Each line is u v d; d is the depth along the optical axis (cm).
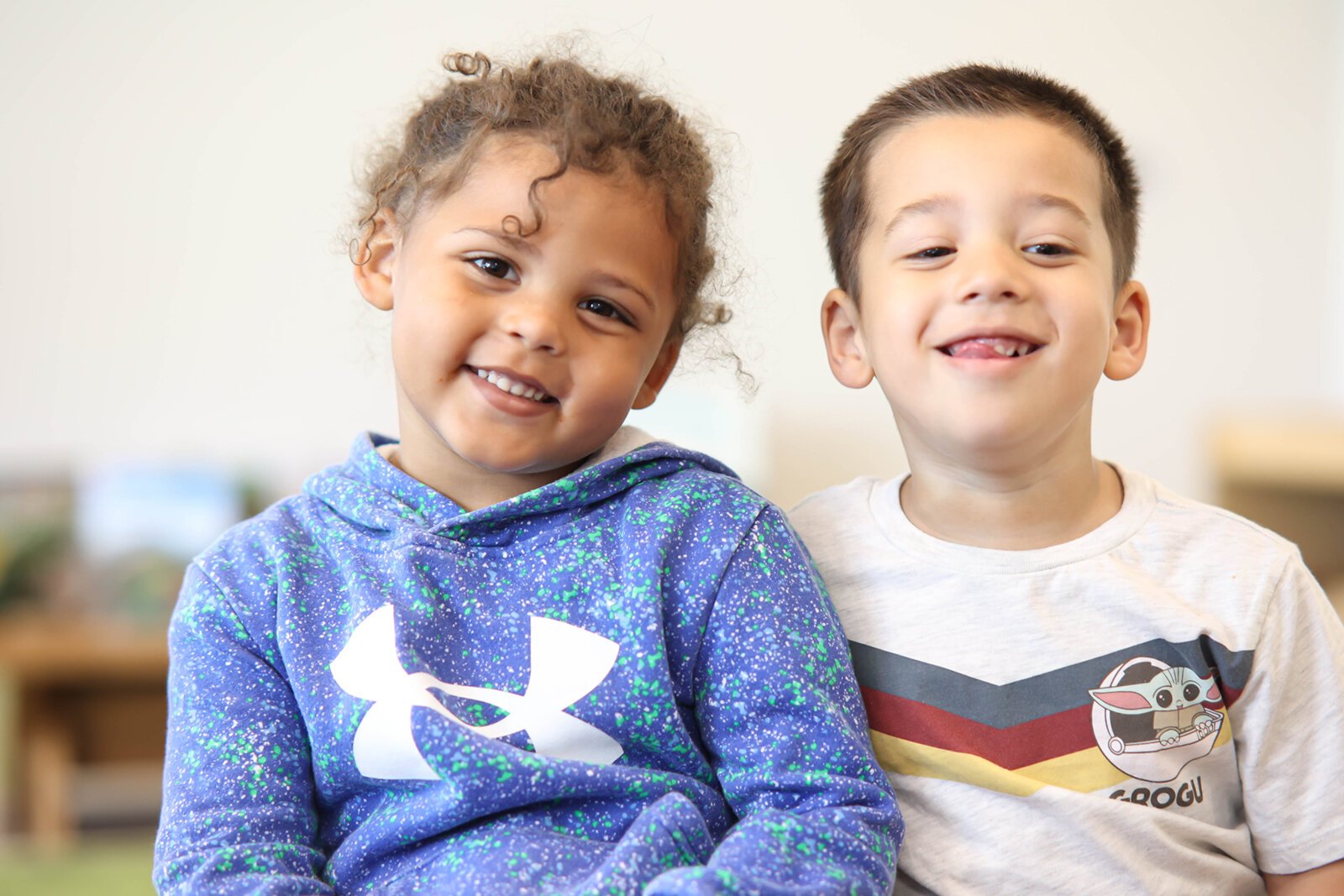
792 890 65
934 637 82
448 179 80
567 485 80
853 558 87
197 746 75
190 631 79
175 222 258
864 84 271
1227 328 275
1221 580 82
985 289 78
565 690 74
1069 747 79
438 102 87
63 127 256
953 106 85
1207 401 274
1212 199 275
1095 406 273
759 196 268
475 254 78
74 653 200
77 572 219
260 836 73
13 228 255
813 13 270
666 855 67
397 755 72
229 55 259
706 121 100
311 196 261
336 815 77
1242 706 81
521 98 82
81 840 194
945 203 81
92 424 256
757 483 235
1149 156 273
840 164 92
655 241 81
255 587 79
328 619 78
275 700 77
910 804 81
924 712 81
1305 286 276
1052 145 82
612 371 79
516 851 70
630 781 73
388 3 262
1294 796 80
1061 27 273
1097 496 86
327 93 261
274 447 258
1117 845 78
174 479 229
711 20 269
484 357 78
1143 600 81
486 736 73
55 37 255
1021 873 77
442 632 76
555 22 266
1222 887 80
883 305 83
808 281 267
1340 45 274
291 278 260
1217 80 274
